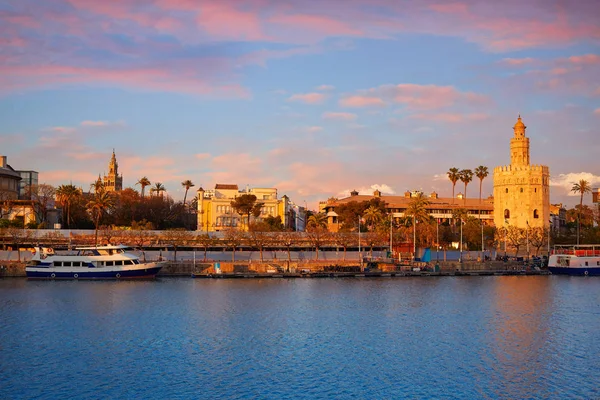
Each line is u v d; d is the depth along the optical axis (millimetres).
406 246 165250
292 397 55125
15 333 76875
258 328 81125
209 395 55438
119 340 74000
